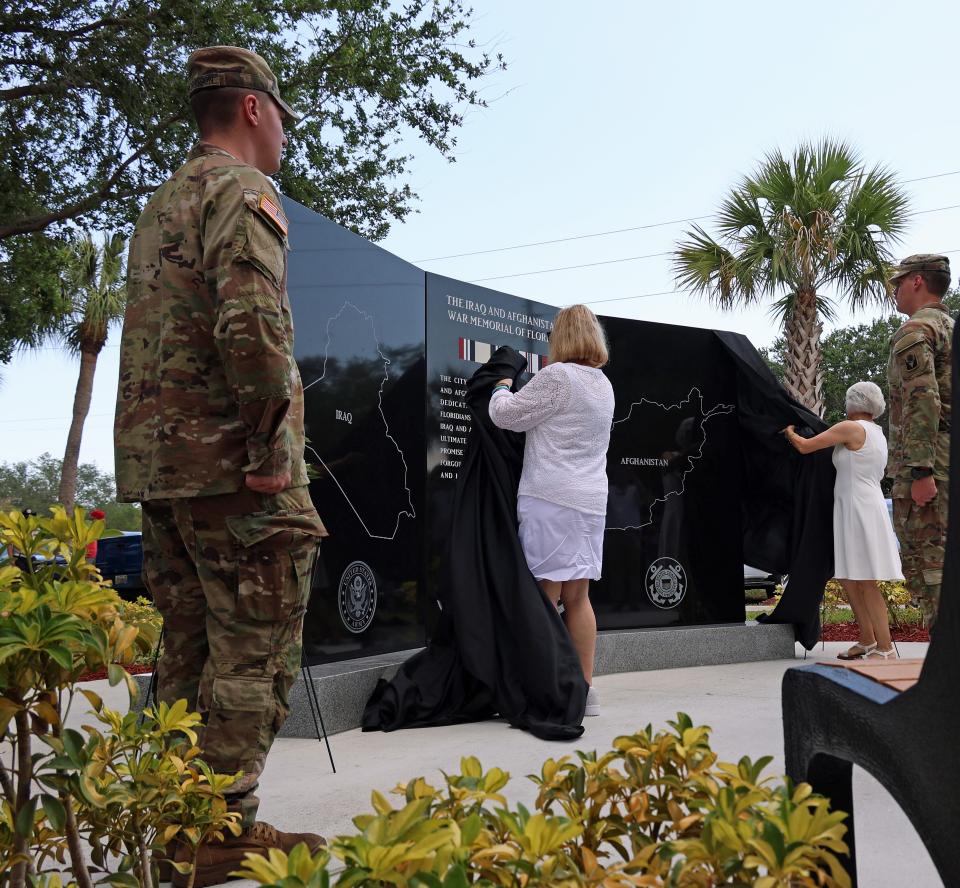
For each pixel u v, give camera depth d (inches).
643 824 48.1
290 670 96.1
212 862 89.3
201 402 94.4
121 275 1119.6
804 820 36.4
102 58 527.5
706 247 690.2
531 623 163.8
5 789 50.5
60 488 1114.7
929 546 200.2
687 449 263.0
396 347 203.8
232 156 100.2
